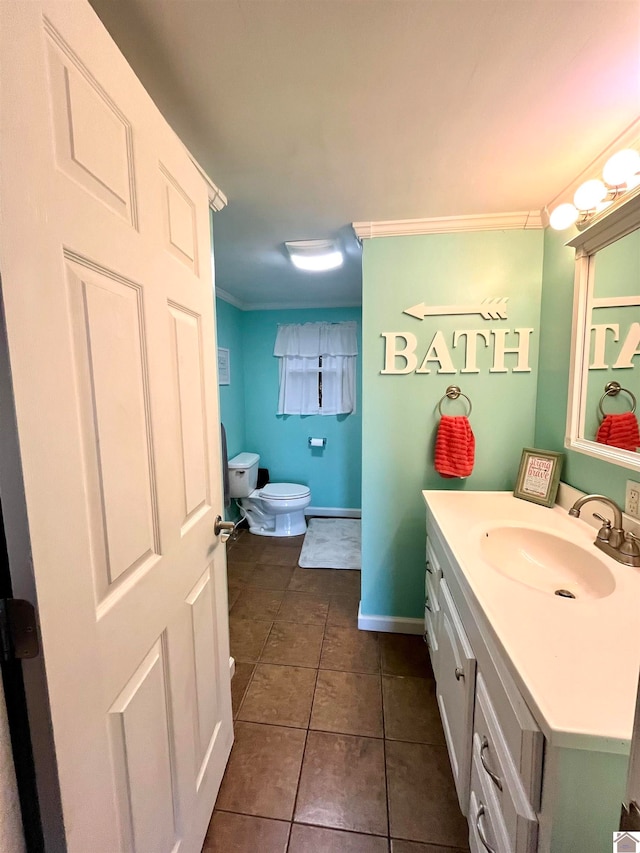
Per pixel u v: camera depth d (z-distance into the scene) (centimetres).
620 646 72
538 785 61
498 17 76
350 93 96
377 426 192
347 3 72
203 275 108
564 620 80
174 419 89
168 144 86
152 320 78
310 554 295
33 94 47
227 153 122
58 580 52
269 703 157
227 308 321
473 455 179
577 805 58
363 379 189
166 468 84
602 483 129
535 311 175
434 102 99
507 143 117
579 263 139
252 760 132
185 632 95
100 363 62
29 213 47
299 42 81
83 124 57
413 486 193
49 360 51
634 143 112
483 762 83
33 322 48
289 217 169
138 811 73
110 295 64
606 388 129
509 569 125
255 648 191
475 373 182
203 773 107
